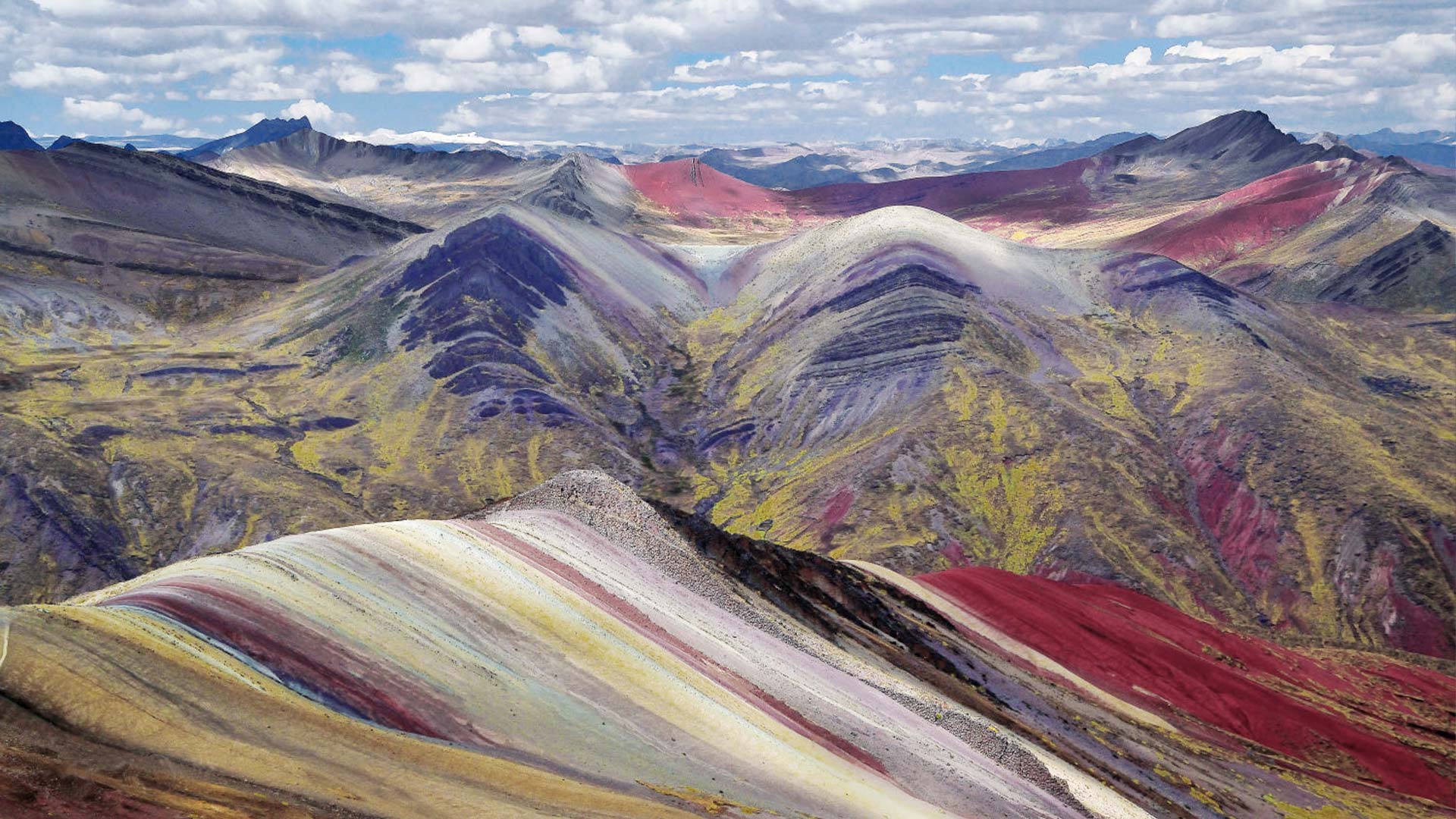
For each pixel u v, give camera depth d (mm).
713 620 57125
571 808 32500
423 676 38188
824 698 52344
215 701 31594
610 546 60531
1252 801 70500
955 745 53906
